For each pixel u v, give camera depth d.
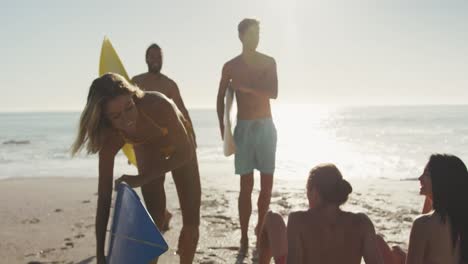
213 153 22.59
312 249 2.63
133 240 2.62
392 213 6.84
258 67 5.25
